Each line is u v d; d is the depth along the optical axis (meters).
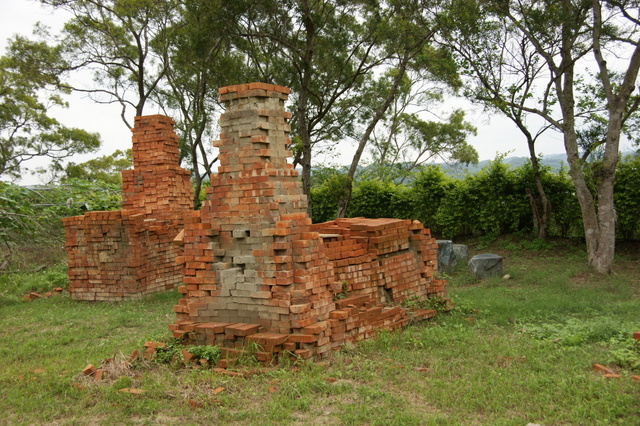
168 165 14.02
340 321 7.46
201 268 7.53
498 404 5.29
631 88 13.34
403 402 5.45
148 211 13.86
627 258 15.18
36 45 21.94
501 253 17.25
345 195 18.47
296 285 7.07
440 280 10.47
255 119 7.27
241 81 19.25
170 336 7.76
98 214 12.49
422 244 10.31
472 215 19.12
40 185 19.28
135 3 20.05
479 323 9.12
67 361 7.36
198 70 20.34
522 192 18.20
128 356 6.96
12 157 31.36
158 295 12.84
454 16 14.62
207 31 16.70
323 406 5.43
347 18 18.17
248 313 7.26
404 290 9.71
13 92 29.53
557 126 14.93
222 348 6.92
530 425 4.68
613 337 7.73
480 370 6.43
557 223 17.73
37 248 18.75
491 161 18.86
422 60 17.08
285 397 5.57
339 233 9.15
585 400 5.35
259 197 7.20
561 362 6.72
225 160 7.48
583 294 11.99
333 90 20.91
